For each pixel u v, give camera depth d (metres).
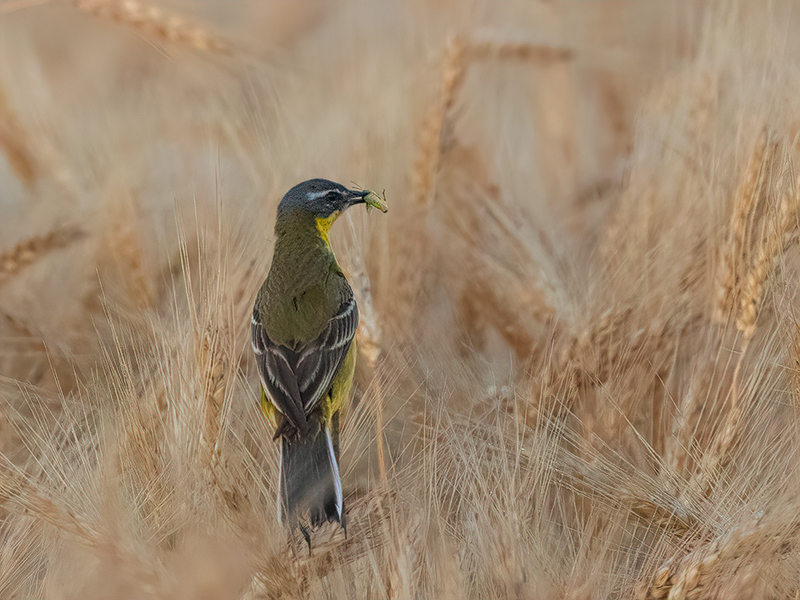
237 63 15.98
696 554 8.48
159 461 9.45
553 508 9.97
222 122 15.52
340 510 9.03
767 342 10.28
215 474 9.26
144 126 15.77
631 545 9.52
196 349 9.53
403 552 8.33
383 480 9.34
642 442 10.73
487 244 13.73
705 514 9.37
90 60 22.38
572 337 11.12
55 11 22.52
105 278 12.96
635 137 13.73
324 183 11.73
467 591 8.42
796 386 9.77
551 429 10.29
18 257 12.91
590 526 9.18
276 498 9.54
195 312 9.90
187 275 10.09
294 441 9.80
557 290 12.66
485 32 16.50
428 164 13.38
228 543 8.78
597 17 18.56
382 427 10.73
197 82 17.78
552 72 18.23
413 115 14.25
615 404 10.59
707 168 12.14
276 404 10.06
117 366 11.11
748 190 10.09
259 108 15.02
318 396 10.36
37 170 15.27
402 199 13.42
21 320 12.38
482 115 17.28
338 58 18.88
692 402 10.41
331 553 8.74
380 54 16.58
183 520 9.16
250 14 23.66
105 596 8.69
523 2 18.52
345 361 10.87
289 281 10.94
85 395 10.86
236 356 10.95
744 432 10.02
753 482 9.49
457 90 13.62
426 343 12.31
